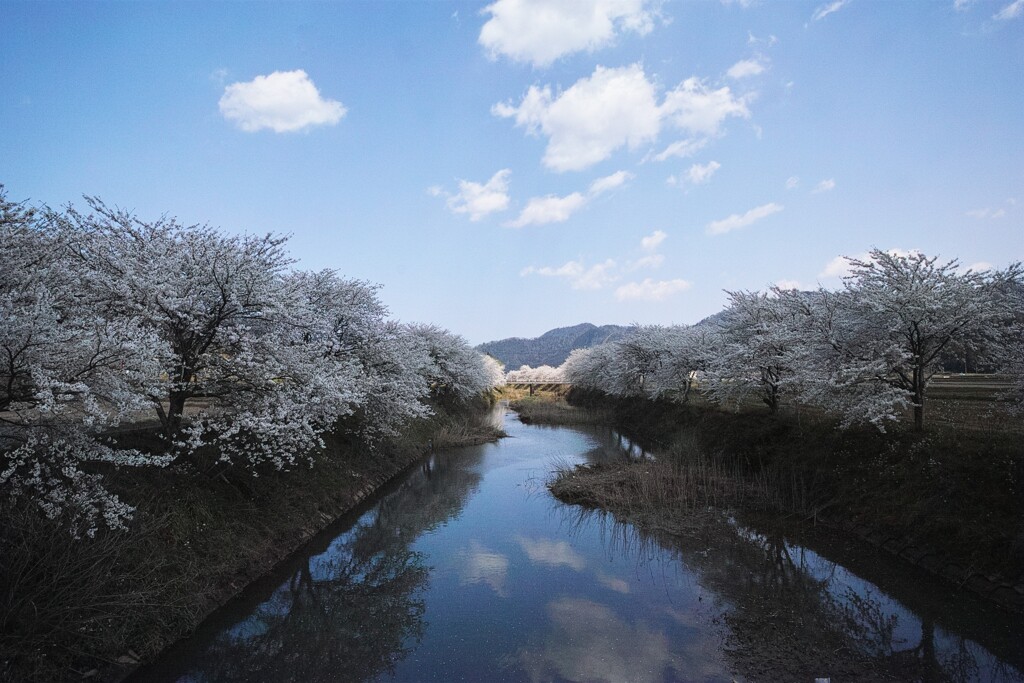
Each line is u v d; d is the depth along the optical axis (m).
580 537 14.05
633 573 11.48
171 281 10.08
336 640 8.73
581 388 56.97
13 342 6.47
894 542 11.58
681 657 8.00
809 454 16.11
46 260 8.28
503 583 11.02
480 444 29.44
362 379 15.50
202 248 10.67
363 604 10.12
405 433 24.98
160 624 7.85
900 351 13.02
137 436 10.22
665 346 33.50
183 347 10.52
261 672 7.75
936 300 12.77
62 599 6.73
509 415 47.91
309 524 13.21
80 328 7.39
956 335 13.14
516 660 7.99
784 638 8.55
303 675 7.66
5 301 6.59
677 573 11.45
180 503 9.64
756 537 13.48
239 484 11.73
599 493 17.27
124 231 10.77
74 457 7.56
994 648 8.09
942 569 10.27
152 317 9.35
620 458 24.45
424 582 11.12
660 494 16.66
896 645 8.29
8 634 6.18
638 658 7.99
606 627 9.01
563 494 18.08
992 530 9.80
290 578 11.29
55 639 6.55
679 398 31.55
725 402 25.86
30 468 7.40
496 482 20.67
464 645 8.48
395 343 20.28
